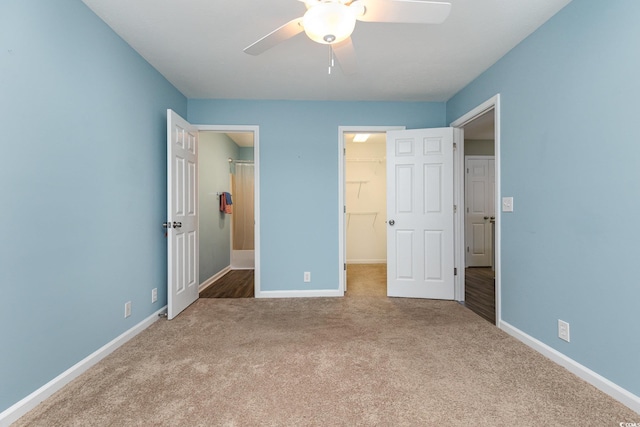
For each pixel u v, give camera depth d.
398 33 2.22
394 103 3.65
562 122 1.93
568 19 1.88
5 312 1.41
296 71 2.84
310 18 1.48
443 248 3.43
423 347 2.21
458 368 1.91
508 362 1.98
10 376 1.43
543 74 2.09
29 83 1.52
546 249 2.06
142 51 2.47
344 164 3.65
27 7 1.51
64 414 1.48
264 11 1.98
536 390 1.67
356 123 3.62
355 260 5.92
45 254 1.61
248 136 5.23
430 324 2.67
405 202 3.52
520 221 2.32
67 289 1.76
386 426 1.40
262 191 3.55
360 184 5.93
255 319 2.80
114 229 2.18
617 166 1.58
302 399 1.60
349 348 2.20
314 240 3.59
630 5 1.51
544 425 1.40
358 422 1.42
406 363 1.97
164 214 2.92
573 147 1.85
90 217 1.94
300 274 3.58
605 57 1.64
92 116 1.97
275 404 1.56
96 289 2.00
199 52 2.49
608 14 1.62
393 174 3.55
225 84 3.12
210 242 4.41
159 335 2.43
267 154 3.56
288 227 3.57
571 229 1.86
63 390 1.68
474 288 4.01
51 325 1.65
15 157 1.45
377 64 2.71
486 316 2.87
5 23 1.40
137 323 2.47
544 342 2.09
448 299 3.42
